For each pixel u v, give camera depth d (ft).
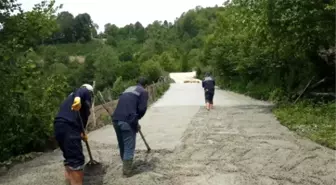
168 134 31.86
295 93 57.36
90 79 192.24
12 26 29.22
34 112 29.35
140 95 21.33
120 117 20.53
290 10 43.06
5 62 27.61
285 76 67.31
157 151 25.13
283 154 24.09
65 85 31.89
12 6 29.22
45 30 31.17
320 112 39.42
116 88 95.45
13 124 27.71
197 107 53.93
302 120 35.27
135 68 193.16
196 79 184.96
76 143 17.98
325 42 48.49
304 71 60.03
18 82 28.37
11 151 27.53
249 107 53.11
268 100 66.13
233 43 104.78
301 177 19.42
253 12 49.16
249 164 21.98
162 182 18.98
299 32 45.75
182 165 21.91
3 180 20.25
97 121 38.50
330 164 21.80
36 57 31.63
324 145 26.71
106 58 197.88
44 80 31.32
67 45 370.32
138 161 22.86
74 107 17.97
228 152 24.91
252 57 82.07
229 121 38.83
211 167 21.43
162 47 316.60
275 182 18.69
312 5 41.91
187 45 342.03
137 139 29.86
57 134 18.07
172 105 58.49
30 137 28.12
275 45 51.72
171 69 263.08
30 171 21.71
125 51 287.48
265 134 30.99
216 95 84.74
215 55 117.19
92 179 19.77
